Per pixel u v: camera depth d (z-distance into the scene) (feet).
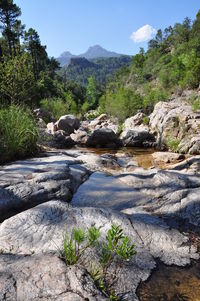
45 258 7.29
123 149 37.99
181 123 35.88
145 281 7.38
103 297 6.12
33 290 6.01
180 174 15.93
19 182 13.26
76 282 6.34
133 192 14.35
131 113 67.15
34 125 25.89
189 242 9.50
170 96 80.23
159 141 38.65
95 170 19.74
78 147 39.55
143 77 193.16
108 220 10.15
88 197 13.74
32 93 48.93
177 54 174.19
